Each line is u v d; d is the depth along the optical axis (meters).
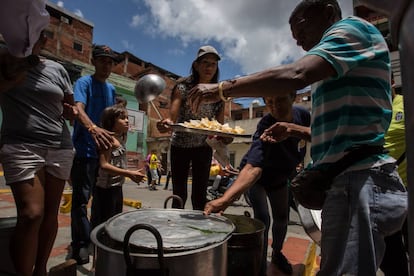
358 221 1.05
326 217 1.15
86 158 2.43
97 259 1.07
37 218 1.60
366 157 1.09
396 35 0.50
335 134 1.16
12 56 1.16
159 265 0.95
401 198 1.07
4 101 1.67
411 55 0.45
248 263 1.46
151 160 10.30
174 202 2.41
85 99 2.58
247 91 1.07
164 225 1.27
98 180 2.43
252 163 1.84
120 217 1.38
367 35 1.10
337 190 1.12
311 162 1.34
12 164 1.59
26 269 1.58
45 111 1.74
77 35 20.52
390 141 2.16
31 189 1.60
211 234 1.18
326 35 1.11
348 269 1.03
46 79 1.76
